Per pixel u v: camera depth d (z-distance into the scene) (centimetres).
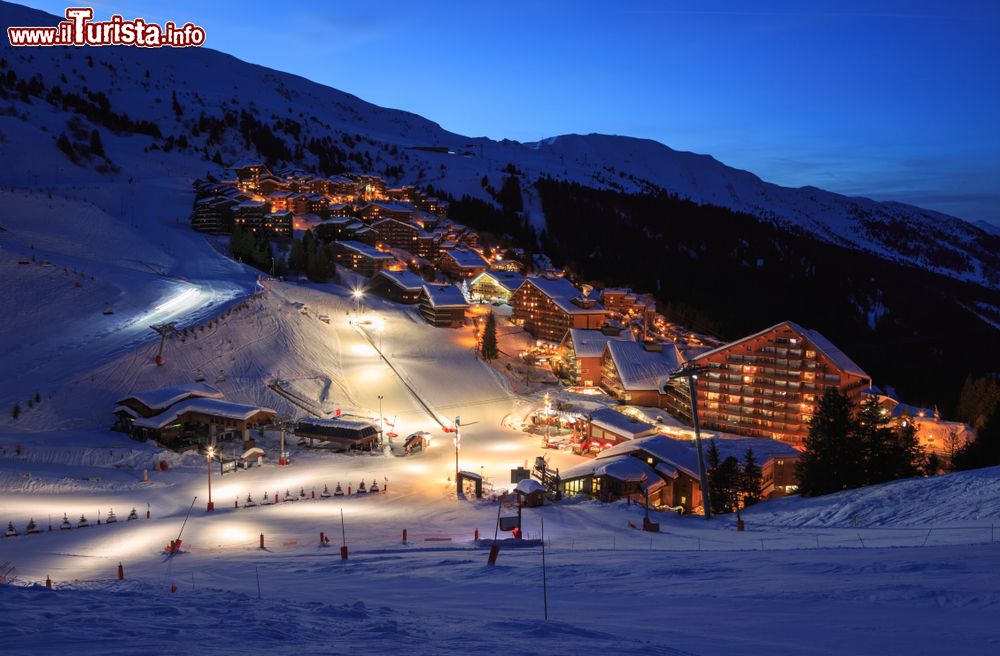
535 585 2239
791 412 9294
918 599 1623
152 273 13350
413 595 2117
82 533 4556
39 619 1216
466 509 5597
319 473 6812
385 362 10875
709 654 1220
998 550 2228
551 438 8500
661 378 10619
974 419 10831
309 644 1139
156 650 995
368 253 17112
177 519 5094
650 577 2253
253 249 16238
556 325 14525
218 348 9575
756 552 2733
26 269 11350
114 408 7694
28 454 6397
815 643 1298
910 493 3994
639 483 6097
